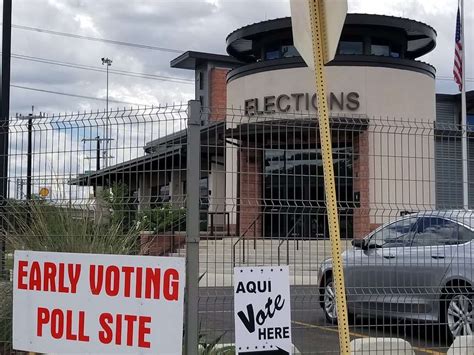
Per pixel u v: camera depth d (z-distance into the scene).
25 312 5.32
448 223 7.36
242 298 5.02
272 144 5.57
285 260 5.68
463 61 23.39
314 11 4.55
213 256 5.75
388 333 6.90
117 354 5.01
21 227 5.99
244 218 5.56
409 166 5.97
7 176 6.01
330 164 4.49
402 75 22.02
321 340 7.14
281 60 21.75
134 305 5.00
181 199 5.28
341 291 4.46
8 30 10.61
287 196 5.58
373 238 6.93
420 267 6.93
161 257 4.96
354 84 21.42
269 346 5.03
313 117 6.03
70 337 5.15
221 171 5.55
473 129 6.20
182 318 4.89
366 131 5.83
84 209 5.84
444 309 7.12
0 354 5.84
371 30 23.58
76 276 5.17
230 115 5.44
